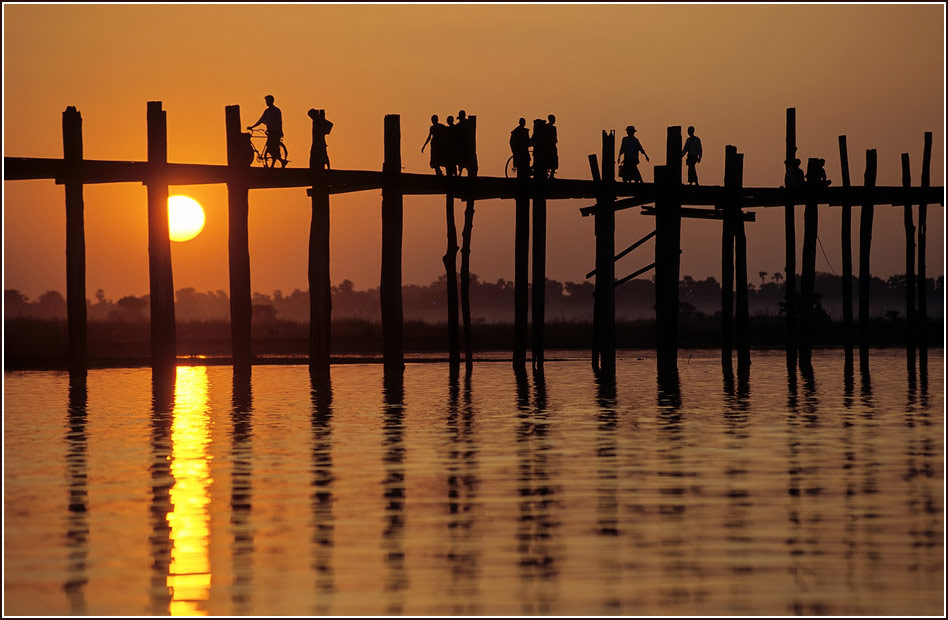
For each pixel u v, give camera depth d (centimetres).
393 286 8419
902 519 3212
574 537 3041
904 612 2505
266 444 4659
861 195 9706
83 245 7850
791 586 2653
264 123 7956
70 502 3481
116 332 17212
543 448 4534
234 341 8050
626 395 6881
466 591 2634
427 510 3356
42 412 5903
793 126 9481
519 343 9144
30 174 7638
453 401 6488
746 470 3994
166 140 7700
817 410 5928
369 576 2736
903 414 5716
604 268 8888
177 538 3056
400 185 8306
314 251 8288
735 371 9206
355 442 4719
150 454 4394
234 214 7919
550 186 8812
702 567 2783
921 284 9906
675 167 8731
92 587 2675
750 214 9400
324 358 8394
